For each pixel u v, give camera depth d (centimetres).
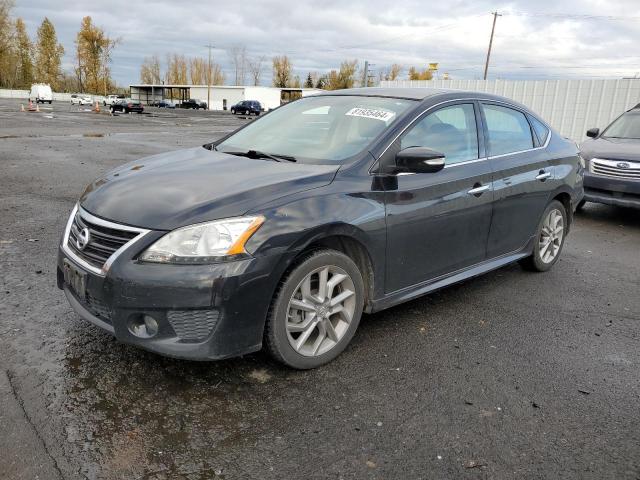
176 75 11581
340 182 307
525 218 447
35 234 545
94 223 279
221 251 257
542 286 463
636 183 696
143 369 293
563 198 504
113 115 3994
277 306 279
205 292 254
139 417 253
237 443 238
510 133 443
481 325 375
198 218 261
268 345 285
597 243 630
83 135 1852
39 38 9825
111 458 225
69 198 731
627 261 555
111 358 302
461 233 379
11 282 408
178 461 225
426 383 295
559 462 235
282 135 387
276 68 10569
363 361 316
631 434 257
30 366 290
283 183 292
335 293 313
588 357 335
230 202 271
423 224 345
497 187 403
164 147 1491
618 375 314
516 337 359
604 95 1608
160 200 278
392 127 346
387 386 290
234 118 4491
